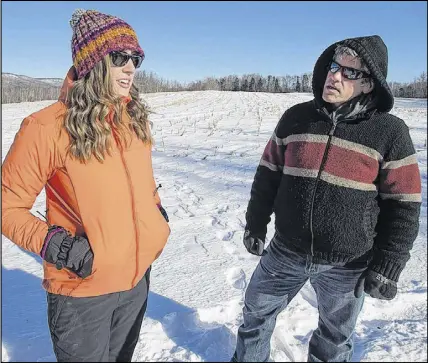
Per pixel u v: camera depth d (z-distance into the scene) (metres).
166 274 3.57
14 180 1.76
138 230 1.94
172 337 2.78
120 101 1.88
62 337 1.95
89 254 1.81
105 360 2.04
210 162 8.41
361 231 2.06
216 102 30.75
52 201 1.90
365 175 2.02
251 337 2.46
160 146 10.45
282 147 2.30
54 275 1.93
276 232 2.34
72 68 1.87
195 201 5.76
